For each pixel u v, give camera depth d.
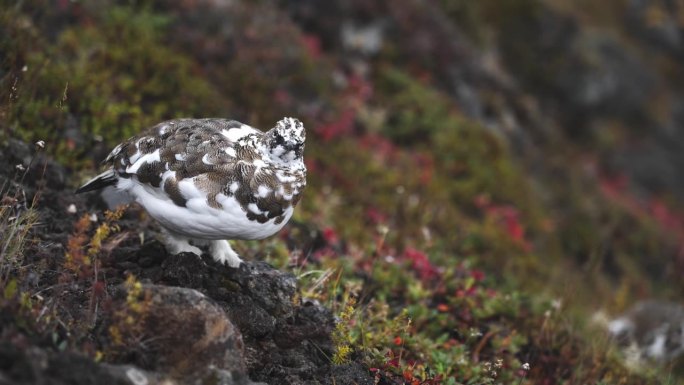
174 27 14.05
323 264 9.53
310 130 14.23
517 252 14.27
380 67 17.80
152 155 6.58
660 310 12.76
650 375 10.11
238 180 6.34
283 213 6.55
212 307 5.83
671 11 28.09
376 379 7.01
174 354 5.73
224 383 5.62
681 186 25.28
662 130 25.41
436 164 15.89
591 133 24.34
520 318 9.94
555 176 20.33
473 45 21.70
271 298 7.17
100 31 12.73
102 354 5.59
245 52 14.59
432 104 17.09
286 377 6.46
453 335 9.26
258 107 13.82
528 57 24.23
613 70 25.03
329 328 7.23
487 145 17.11
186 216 6.50
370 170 14.12
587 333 10.98
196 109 12.35
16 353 4.86
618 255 18.67
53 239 7.46
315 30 17.75
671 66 27.30
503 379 8.55
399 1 19.19
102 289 6.18
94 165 9.77
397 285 9.74
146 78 12.18
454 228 13.50
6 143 8.42
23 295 5.66
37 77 9.62
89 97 10.48
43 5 12.09
